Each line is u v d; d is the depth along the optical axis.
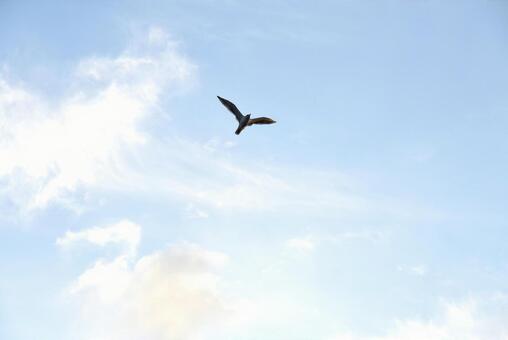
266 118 24.72
